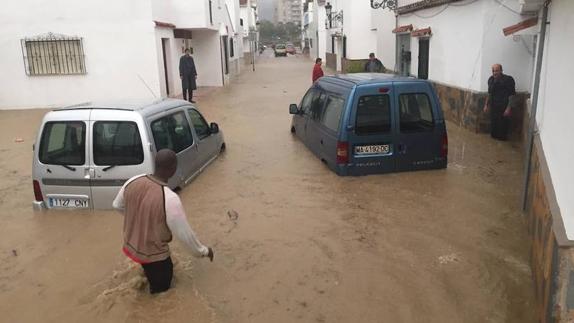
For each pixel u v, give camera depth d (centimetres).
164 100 802
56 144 666
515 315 431
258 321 430
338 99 845
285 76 3123
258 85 2523
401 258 534
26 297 479
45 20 1750
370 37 3003
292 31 15788
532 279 485
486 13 1109
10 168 953
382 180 789
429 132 813
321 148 895
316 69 1750
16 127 1442
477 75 1162
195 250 457
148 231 445
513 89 1062
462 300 454
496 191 738
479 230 603
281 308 448
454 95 1288
